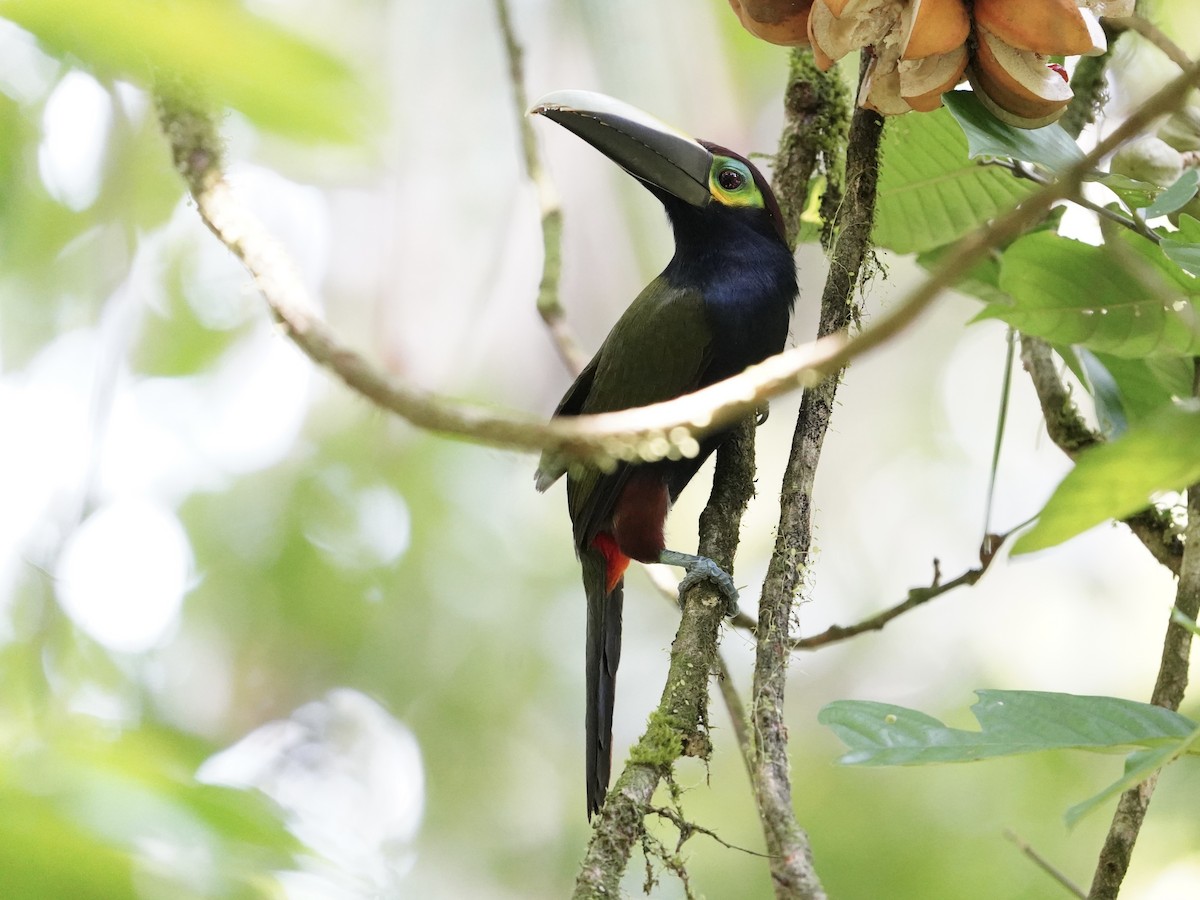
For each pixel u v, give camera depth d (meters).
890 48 5.31
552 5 9.41
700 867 13.47
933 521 18.30
